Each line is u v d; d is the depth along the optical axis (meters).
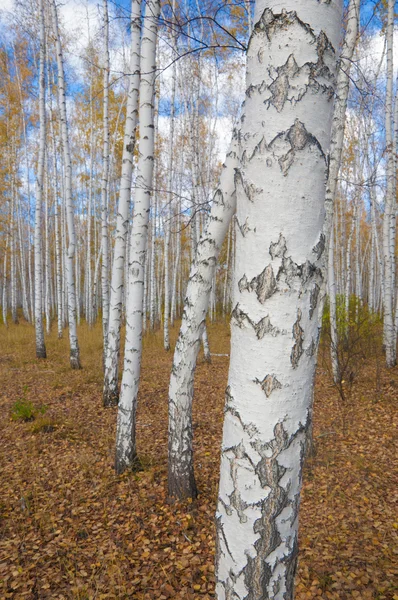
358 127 13.09
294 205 1.09
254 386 1.14
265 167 1.10
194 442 5.38
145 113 4.34
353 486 4.16
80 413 6.70
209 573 2.88
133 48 5.94
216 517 1.28
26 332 16.72
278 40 1.09
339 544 3.19
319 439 5.46
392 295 9.19
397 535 3.26
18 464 4.78
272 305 1.11
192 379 3.67
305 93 1.08
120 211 6.51
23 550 3.23
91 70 13.97
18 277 34.44
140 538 3.32
